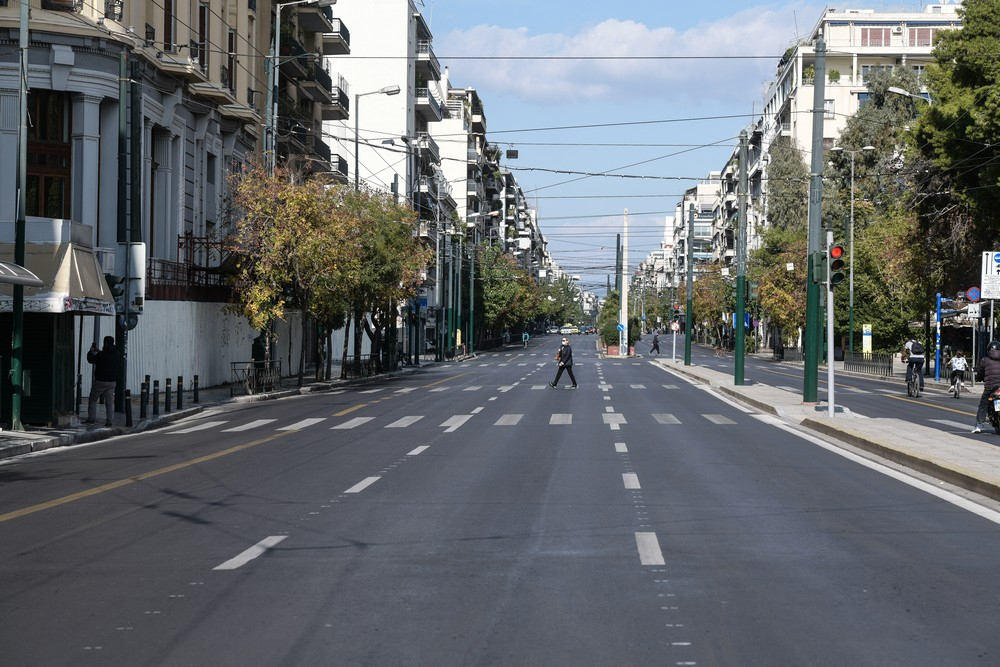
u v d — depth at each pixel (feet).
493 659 21.07
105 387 82.33
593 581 28.14
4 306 76.43
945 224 153.48
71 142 114.01
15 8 110.52
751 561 30.76
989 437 72.28
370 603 25.75
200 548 32.94
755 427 80.07
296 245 127.54
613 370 209.87
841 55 337.11
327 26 207.72
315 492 45.39
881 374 195.83
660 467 54.39
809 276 97.30
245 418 92.63
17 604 25.91
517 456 59.62
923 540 34.17
